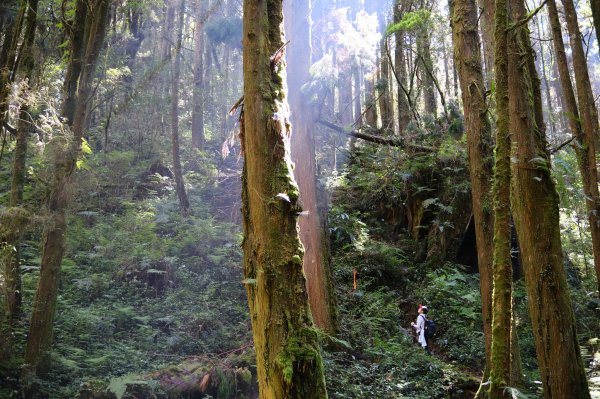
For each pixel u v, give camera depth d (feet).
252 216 11.10
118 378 22.33
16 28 28.86
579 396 14.84
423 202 45.39
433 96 67.46
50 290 24.31
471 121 26.84
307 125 30.89
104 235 41.37
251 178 11.23
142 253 38.40
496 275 11.10
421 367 28.91
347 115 65.77
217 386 23.98
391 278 43.06
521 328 34.01
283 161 11.21
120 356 27.09
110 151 56.95
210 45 86.63
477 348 31.83
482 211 25.41
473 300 36.63
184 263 39.45
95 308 32.48
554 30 28.94
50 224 24.08
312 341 10.43
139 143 59.98
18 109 25.04
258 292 10.69
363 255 43.42
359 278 41.45
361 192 51.93
